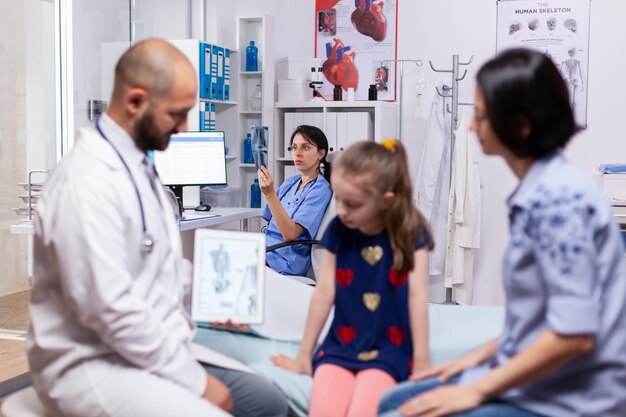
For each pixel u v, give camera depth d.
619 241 1.39
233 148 5.35
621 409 1.39
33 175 4.57
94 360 1.75
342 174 1.84
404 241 1.90
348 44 5.46
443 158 4.93
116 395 1.71
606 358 1.38
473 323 2.47
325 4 5.50
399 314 1.94
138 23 5.20
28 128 4.54
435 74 5.23
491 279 5.18
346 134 5.09
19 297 4.63
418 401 1.47
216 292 2.05
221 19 5.25
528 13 5.05
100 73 4.77
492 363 1.54
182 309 1.97
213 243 2.06
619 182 4.76
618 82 4.94
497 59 1.44
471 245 4.74
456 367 1.70
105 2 4.75
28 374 3.25
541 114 1.39
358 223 1.88
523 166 1.48
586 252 1.31
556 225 1.33
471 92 5.17
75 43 4.57
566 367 1.40
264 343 2.30
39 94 4.55
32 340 1.79
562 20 5.00
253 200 5.33
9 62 4.45
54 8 4.52
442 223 4.90
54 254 1.70
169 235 1.94
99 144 1.79
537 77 1.39
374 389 1.77
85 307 1.68
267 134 5.22
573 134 1.45
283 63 5.45
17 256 4.61
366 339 1.93
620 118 4.95
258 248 2.07
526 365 1.35
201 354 2.04
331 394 1.80
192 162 4.32
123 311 1.67
